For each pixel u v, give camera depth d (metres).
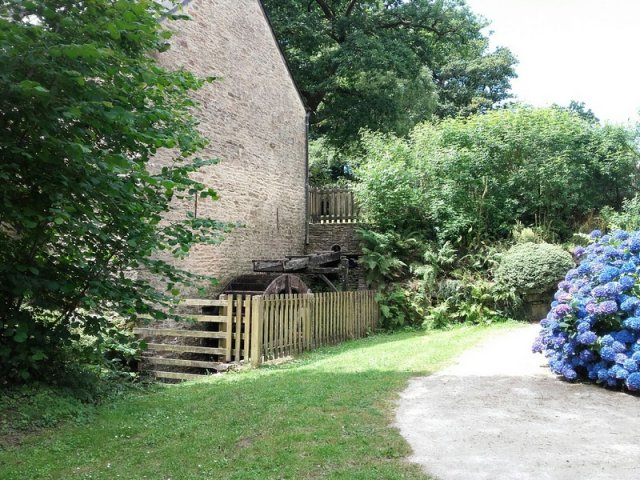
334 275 15.44
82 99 4.92
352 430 4.60
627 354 5.82
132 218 5.76
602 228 14.45
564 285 6.95
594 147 16.12
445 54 28.42
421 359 8.13
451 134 15.65
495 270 13.09
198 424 4.96
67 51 4.19
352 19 23.86
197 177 11.27
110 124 5.21
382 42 23.39
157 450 4.28
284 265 12.24
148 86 5.84
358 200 15.88
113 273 6.25
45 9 4.64
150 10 6.76
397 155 15.84
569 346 6.25
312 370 7.65
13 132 4.97
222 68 12.29
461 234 14.56
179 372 9.91
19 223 5.30
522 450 4.14
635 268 6.23
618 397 5.70
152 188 6.45
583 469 3.76
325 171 28.67
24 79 4.54
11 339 5.65
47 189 5.02
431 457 3.99
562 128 15.25
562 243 14.25
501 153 15.09
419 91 25.64
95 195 5.31
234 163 12.71
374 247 14.72
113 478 3.70
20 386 5.69
